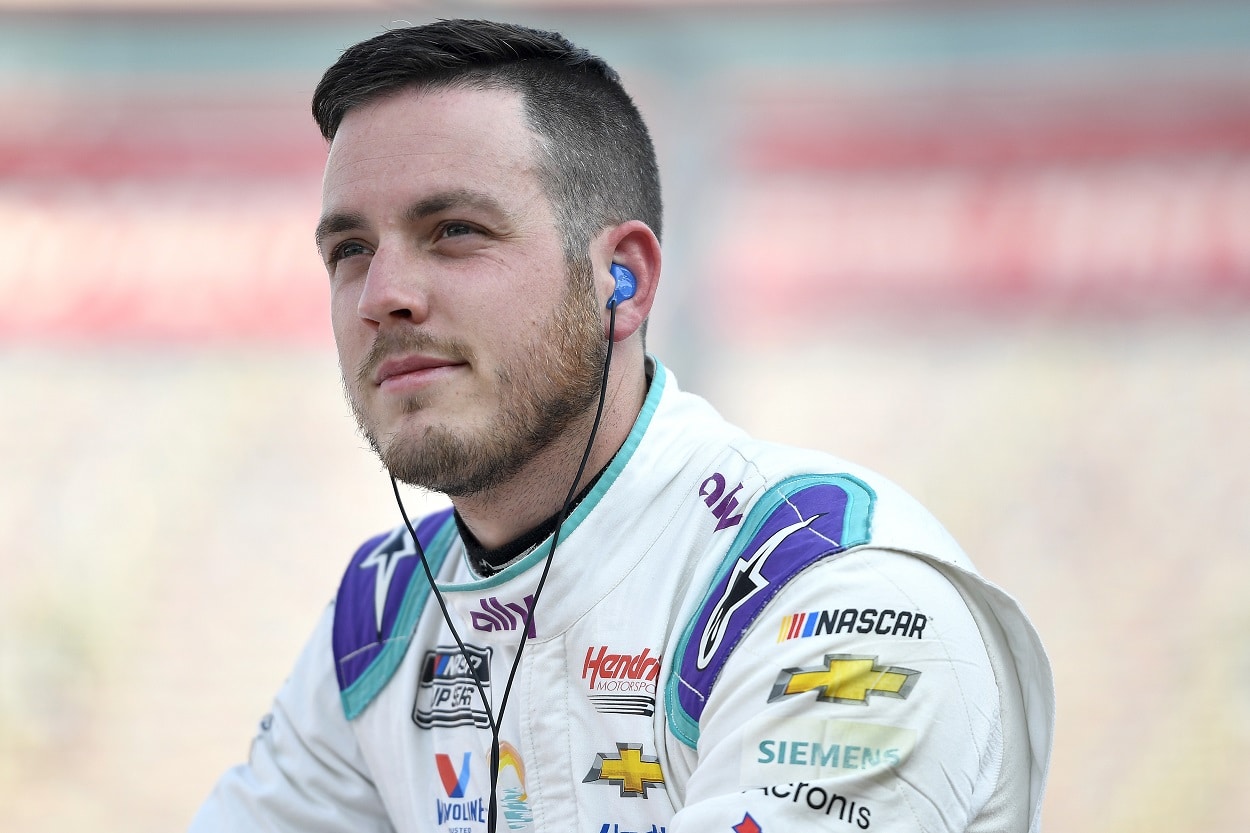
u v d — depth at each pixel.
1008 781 2.87
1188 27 16.30
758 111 17.44
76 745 14.13
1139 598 15.03
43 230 18.44
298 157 18.41
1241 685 13.70
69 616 15.59
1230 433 16.75
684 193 9.84
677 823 2.70
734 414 17.23
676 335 9.34
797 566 2.87
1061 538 15.74
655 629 3.07
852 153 18.38
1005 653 2.94
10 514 16.45
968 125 18.55
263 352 18.28
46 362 18.12
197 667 14.95
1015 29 15.90
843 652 2.72
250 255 18.39
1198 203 18.08
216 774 13.81
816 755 2.63
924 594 2.81
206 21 14.55
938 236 18.44
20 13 15.21
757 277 18.41
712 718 2.83
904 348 18.28
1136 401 17.41
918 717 2.68
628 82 10.19
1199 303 18.03
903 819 2.61
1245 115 17.70
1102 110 18.03
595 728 3.08
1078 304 18.16
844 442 17.23
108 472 16.97
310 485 17.05
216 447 17.42
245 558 16.19
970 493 16.44
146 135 18.34
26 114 18.30
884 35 15.62
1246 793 12.55
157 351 18.19
